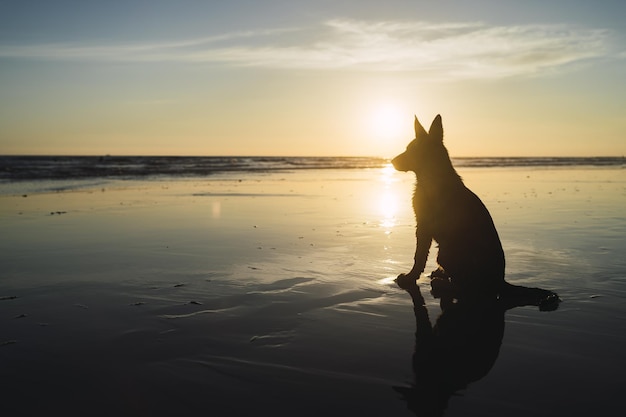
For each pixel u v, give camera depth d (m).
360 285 5.23
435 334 3.83
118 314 4.19
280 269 5.80
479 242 4.98
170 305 4.44
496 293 4.91
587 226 9.05
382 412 2.62
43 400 2.74
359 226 9.12
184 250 6.86
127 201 13.23
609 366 3.22
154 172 29.88
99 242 7.45
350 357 3.35
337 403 2.71
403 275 5.36
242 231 8.49
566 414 2.60
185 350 3.44
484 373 3.12
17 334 3.72
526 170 35.88
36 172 27.59
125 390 2.85
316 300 4.66
